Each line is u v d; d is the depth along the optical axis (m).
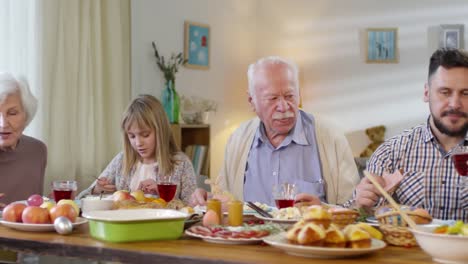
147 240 1.56
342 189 2.76
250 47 6.25
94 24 4.05
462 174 1.99
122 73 4.24
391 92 6.10
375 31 6.14
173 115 4.73
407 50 6.07
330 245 1.35
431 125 2.43
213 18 5.65
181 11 5.21
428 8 6.02
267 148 2.85
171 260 1.37
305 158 2.81
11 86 2.53
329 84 6.28
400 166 2.48
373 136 6.07
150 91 4.84
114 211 1.64
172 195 2.32
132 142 2.88
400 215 1.56
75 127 3.93
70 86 3.88
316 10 6.32
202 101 5.32
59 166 3.79
